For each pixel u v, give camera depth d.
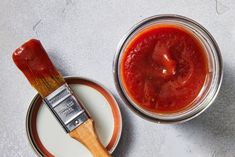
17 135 0.46
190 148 0.45
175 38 0.40
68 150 0.45
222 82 0.45
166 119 0.40
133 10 0.45
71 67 0.46
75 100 0.43
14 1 0.46
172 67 0.39
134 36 0.40
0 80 0.46
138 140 0.45
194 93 0.40
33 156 0.46
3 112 0.46
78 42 0.46
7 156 0.46
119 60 0.40
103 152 0.43
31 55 0.42
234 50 0.45
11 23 0.46
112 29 0.45
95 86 0.45
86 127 0.43
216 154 0.45
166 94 0.40
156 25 0.40
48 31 0.46
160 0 0.45
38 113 0.45
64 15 0.46
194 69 0.40
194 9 0.45
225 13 0.45
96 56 0.46
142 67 0.40
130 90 0.40
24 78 0.46
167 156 0.45
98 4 0.46
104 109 0.45
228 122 0.45
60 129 0.45
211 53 0.40
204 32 0.40
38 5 0.46
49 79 0.42
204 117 0.45
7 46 0.46
